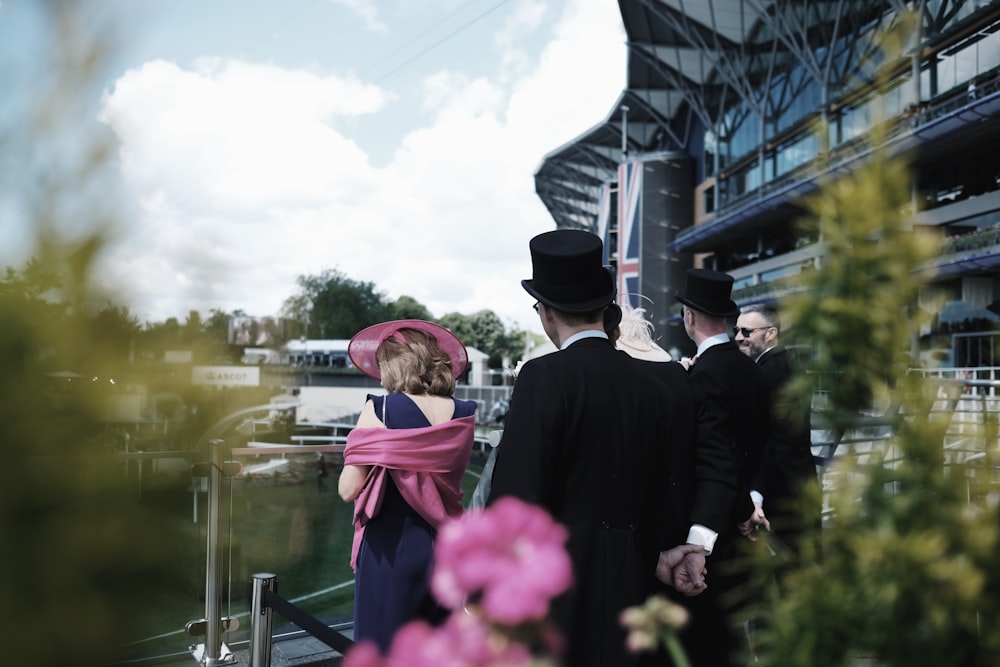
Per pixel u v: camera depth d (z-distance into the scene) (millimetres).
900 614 758
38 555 556
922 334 771
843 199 771
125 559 574
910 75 28281
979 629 754
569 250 2184
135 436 574
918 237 762
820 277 785
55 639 563
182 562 593
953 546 763
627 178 57219
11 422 545
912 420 769
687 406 2439
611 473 2027
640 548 2090
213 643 3037
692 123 57562
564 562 559
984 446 806
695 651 2473
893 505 774
